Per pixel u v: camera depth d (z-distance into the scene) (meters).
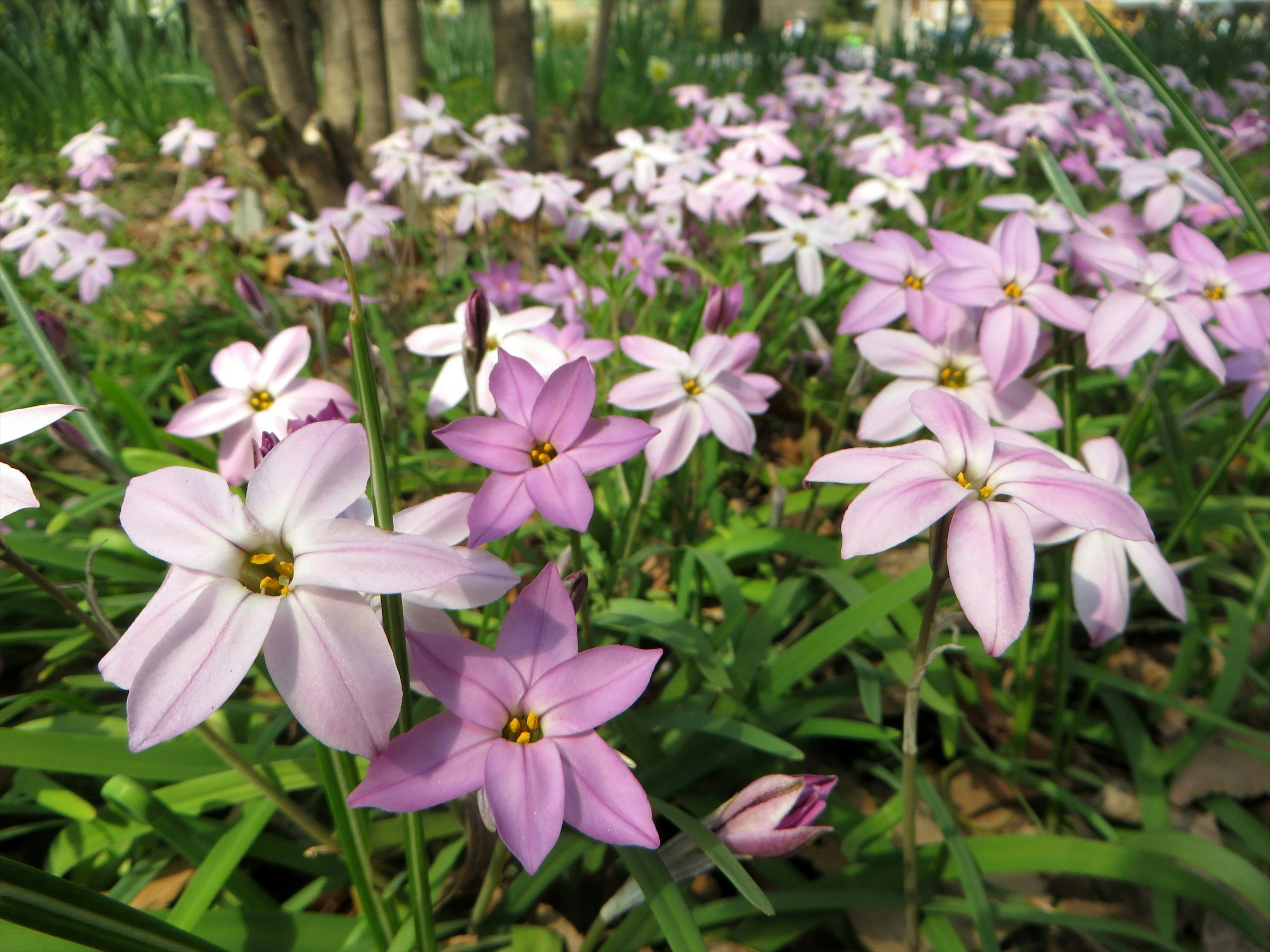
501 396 0.15
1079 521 0.12
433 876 0.16
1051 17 1.58
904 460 0.13
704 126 0.51
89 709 0.19
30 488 0.11
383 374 0.23
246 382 0.21
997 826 0.20
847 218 0.39
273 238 0.51
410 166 0.43
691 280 0.38
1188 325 0.18
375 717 0.10
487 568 0.12
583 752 0.11
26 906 0.10
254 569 0.11
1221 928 0.17
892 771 0.21
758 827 0.13
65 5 0.76
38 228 0.38
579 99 0.74
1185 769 0.20
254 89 0.48
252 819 0.17
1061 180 0.23
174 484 0.11
